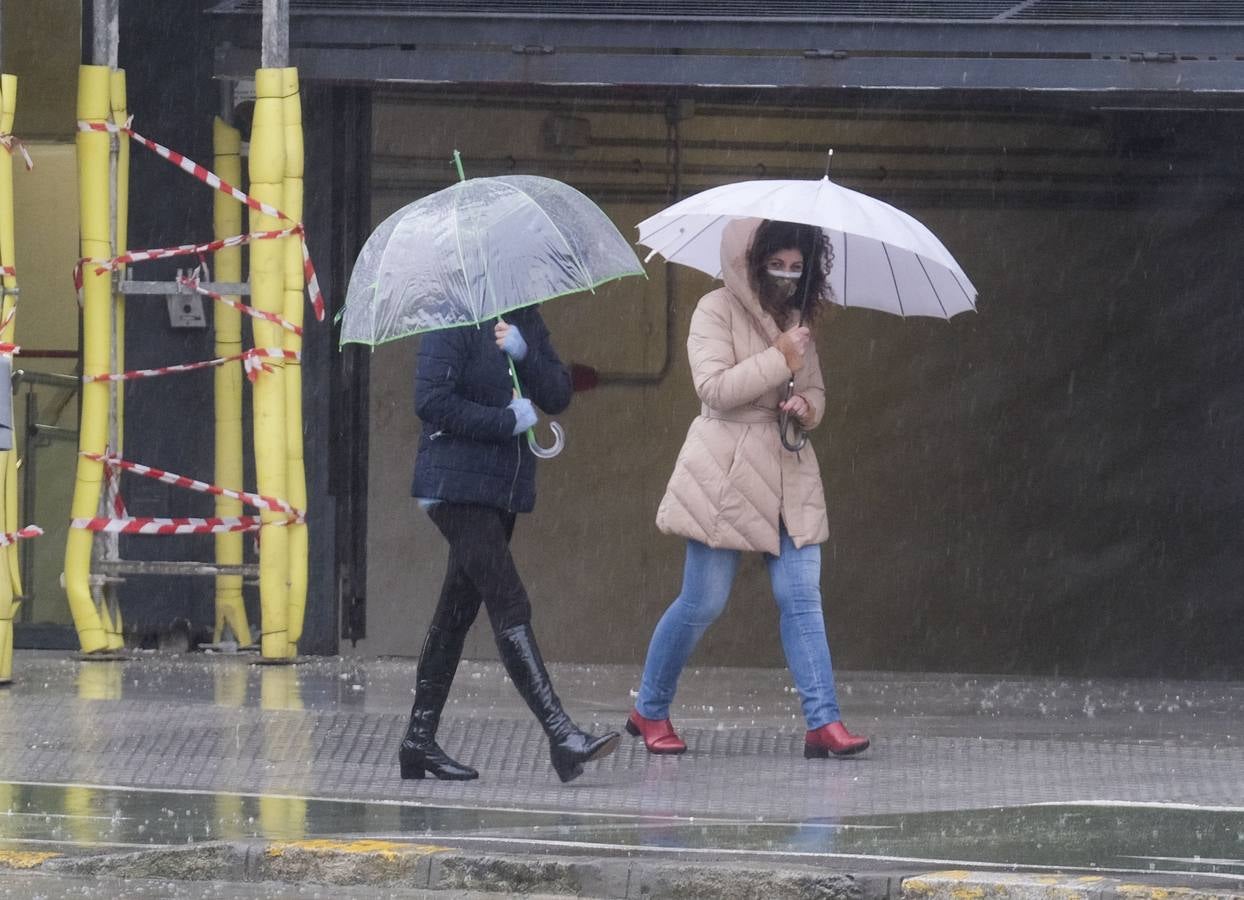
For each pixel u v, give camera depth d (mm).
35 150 40562
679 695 33344
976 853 18469
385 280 22547
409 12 37438
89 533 37062
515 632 22953
